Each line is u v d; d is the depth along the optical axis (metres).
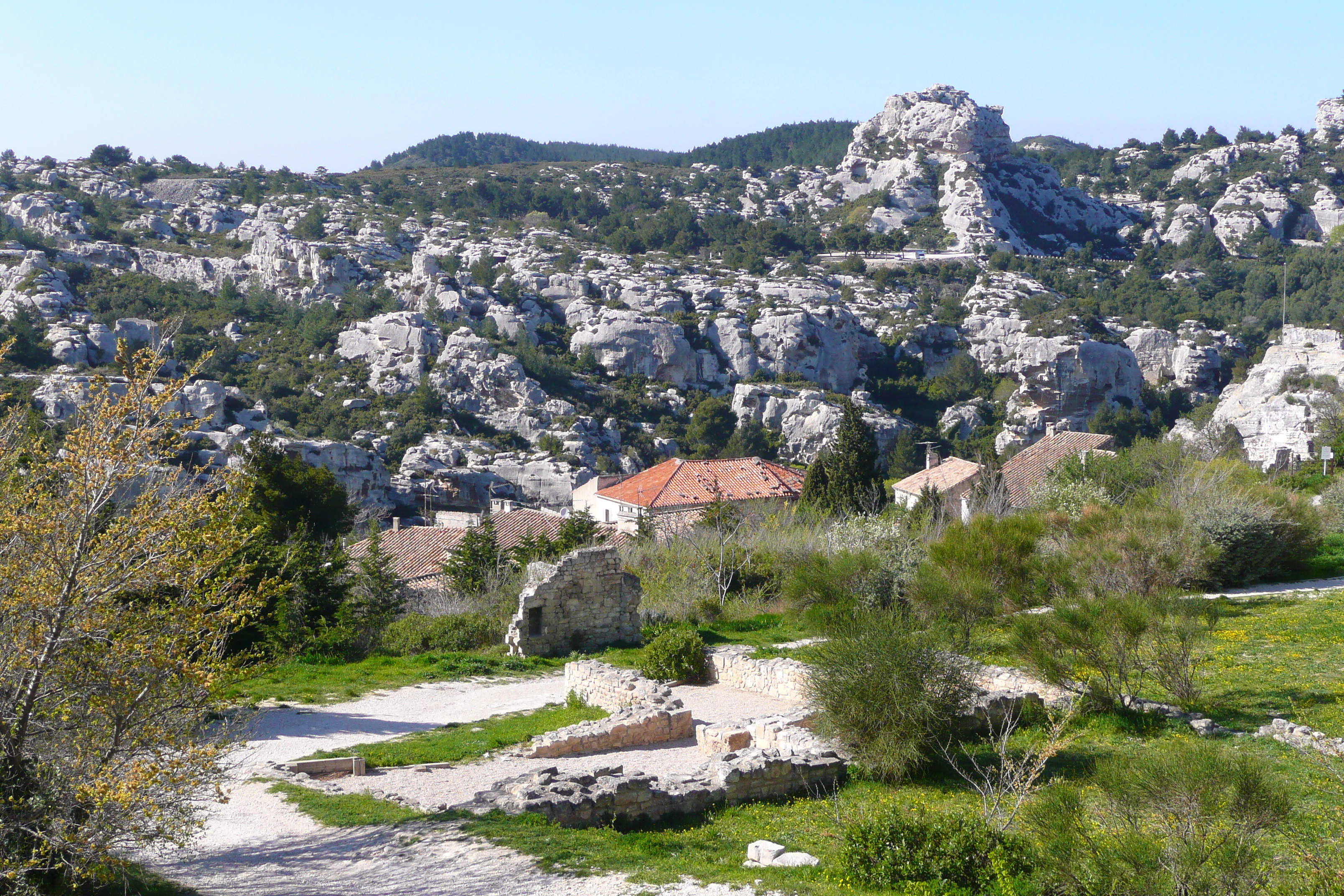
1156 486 47.12
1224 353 183.75
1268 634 24.45
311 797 16.20
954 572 29.41
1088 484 48.72
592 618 32.69
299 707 25.06
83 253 180.88
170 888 11.68
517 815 13.95
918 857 11.47
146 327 137.25
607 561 33.00
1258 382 132.00
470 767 18.89
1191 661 19.81
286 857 12.95
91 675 10.92
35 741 11.11
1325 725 17.09
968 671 17.38
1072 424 162.50
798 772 16.09
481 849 12.58
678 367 166.50
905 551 34.16
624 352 166.88
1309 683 19.91
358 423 139.00
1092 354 165.38
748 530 47.09
